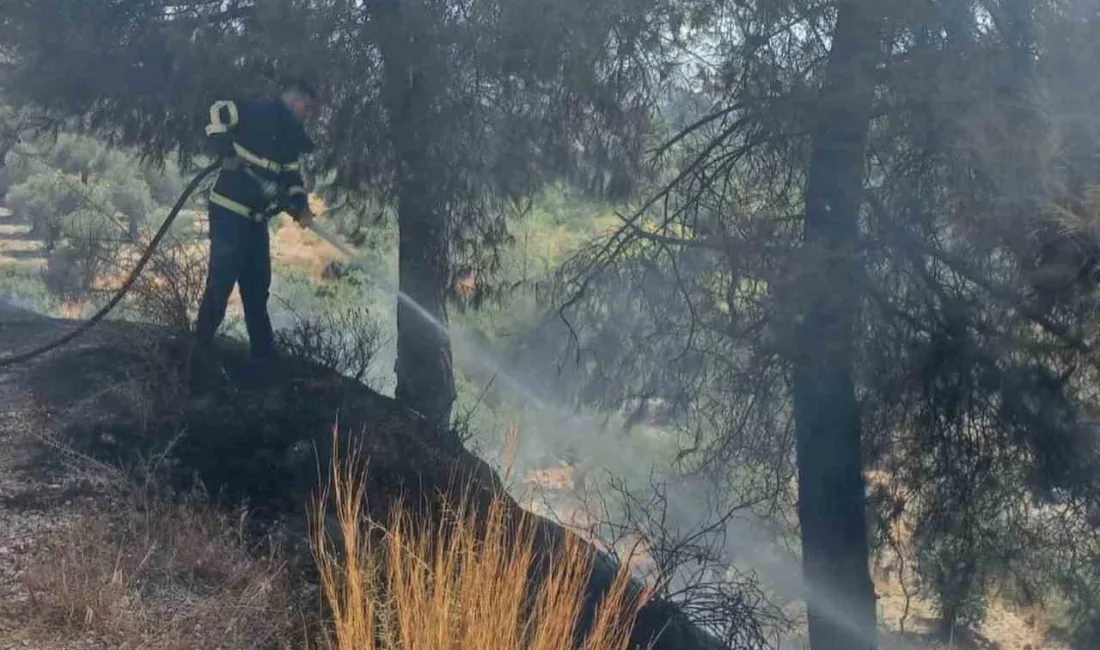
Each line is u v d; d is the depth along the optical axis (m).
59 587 4.68
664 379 8.92
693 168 8.83
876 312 8.22
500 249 9.87
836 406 8.35
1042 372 7.88
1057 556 8.68
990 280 8.03
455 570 4.40
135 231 9.70
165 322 7.58
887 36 7.82
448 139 8.49
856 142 8.09
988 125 7.20
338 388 7.70
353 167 9.12
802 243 8.16
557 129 8.66
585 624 4.96
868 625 8.91
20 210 16.88
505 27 7.98
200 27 8.52
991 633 11.17
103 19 8.88
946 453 8.47
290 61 8.20
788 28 8.15
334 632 4.63
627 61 8.30
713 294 8.66
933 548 8.90
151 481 5.77
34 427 6.48
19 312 9.48
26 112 9.66
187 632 4.61
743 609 5.89
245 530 5.61
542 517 6.22
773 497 9.02
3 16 8.70
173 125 9.37
